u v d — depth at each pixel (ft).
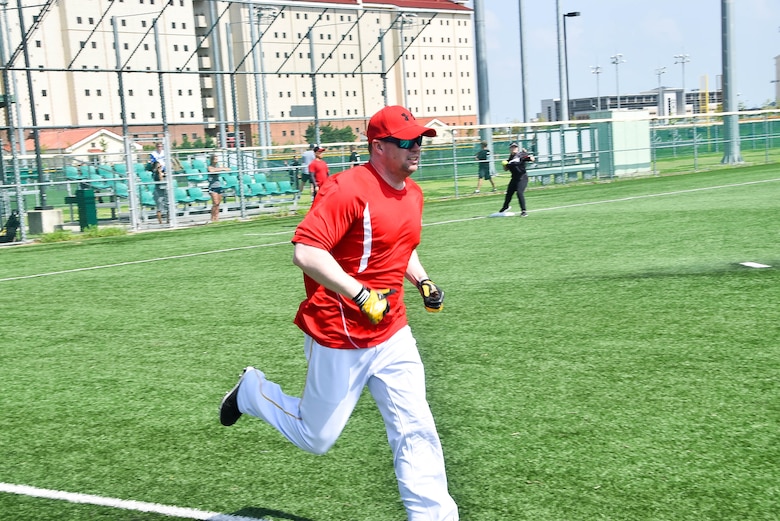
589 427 16.98
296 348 25.25
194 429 18.33
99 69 73.61
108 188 80.74
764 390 18.79
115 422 19.08
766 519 12.71
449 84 262.88
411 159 11.34
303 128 118.11
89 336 28.50
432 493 11.47
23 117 102.47
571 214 63.57
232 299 34.22
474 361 22.48
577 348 23.25
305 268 11.09
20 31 72.33
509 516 13.16
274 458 16.33
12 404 20.89
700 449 15.56
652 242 44.50
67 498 14.82
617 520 12.86
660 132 135.64
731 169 115.34
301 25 89.56
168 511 14.07
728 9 128.36
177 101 86.43
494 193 97.66
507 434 16.83
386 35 97.60
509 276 36.04
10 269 48.91
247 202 88.17
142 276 42.68
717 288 30.55
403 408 11.59
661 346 23.00
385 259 11.67
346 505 13.97
